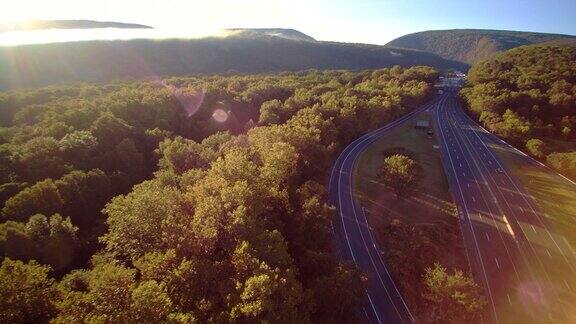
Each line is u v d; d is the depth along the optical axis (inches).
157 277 2121.1
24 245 2748.5
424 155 5861.2
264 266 2123.5
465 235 3737.7
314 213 3262.8
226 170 3346.5
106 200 3885.3
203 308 1950.1
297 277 2785.4
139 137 5206.7
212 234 2388.0
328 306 2517.2
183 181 3590.1
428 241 3538.4
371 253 3457.2
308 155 4532.5
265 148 4170.8
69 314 1777.8
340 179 4884.4
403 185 4308.6
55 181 3668.8
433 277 2849.4
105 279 1852.9
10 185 3619.6
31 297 1868.8
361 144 6245.1
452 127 7411.4
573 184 4874.5
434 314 2778.1
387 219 4015.8
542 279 3152.1
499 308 2849.4
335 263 2765.7
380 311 2810.0
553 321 2743.6
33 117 5674.2
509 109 7362.2
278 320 1925.4
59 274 2842.0
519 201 4426.7
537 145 5826.8
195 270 2127.2
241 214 2549.2
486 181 4958.2
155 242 2514.8
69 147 4338.1
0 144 4554.6
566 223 3956.7
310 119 5615.2
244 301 1939.0
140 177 4480.8
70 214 3563.0
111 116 5157.5
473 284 2765.7
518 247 3555.6
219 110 6510.8
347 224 3887.8
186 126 6033.5
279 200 3358.8
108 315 1742.1
